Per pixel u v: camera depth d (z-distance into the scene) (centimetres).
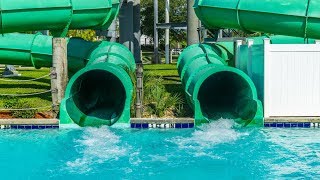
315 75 1175
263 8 1341
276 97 1177
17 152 952
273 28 1360
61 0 1331
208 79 1523
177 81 1873
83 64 1633
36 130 1146
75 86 1301
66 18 1350
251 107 1203
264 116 1177
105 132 1121
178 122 1158
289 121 1155
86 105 1383
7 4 1270
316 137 1052
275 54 1173
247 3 1366
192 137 1062
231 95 1480
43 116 1225
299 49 1172
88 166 854
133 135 1086
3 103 1313
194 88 1173
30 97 1461
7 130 1145
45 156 922
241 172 812
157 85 1397
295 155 912
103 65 1189
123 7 2388
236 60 1509
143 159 895
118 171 823
